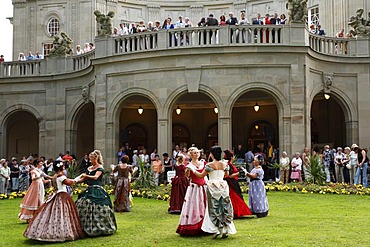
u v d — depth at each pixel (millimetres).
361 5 28609
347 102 24234
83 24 34219
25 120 32562
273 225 11242
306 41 22062
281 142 21656
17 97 28688
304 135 21562
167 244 9312
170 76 22219
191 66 21906
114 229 10516
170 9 35500
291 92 21703
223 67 21797
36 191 12672
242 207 12477
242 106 29250
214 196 9820
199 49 21781
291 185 19422
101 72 23750
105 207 10414
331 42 24141
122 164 14773
